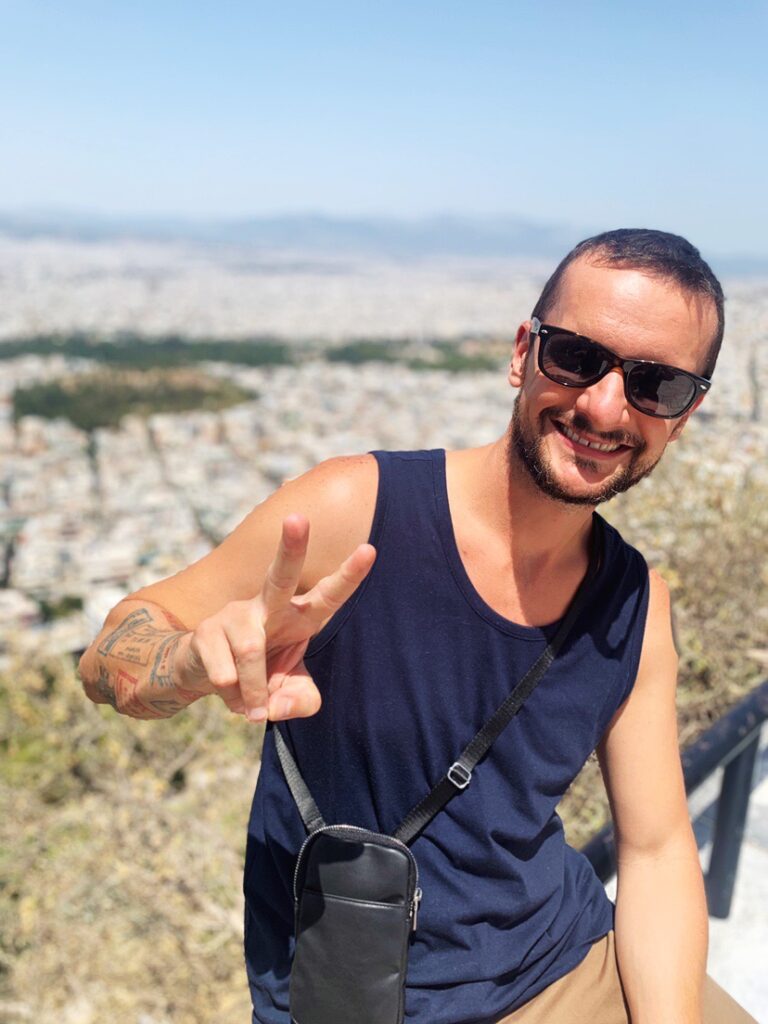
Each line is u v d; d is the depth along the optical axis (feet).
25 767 15.75
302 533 2.58
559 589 3.69
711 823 8.67
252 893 3.91
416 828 3.58
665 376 3.37
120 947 12.73
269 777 3.81
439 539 3.49
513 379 3.81
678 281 3.36
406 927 3.43
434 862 3.61
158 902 12.28
